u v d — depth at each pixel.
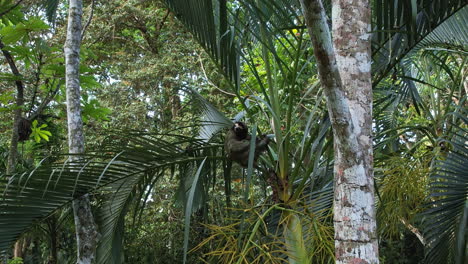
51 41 15.88
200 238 10.74
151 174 5.46
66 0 17.67
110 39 17.39
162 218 13.38
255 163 4.80
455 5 4.36
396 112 8.10
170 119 15.78
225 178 5.64
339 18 3.83
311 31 3.03
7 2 6.46
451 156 5.17
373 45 4.71
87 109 7.65
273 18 5.38
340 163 3.32
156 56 16.44
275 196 4.61
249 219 4.12
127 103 15.91
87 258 6.01
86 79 7.53
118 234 5.84
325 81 3.13
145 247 12.67
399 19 3.98
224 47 4.50
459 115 5.81
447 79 9.77
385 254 12.35
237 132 4.85
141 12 16.67
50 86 7.89
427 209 5.58
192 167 5.84
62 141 12.23
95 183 5.13
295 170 4.56
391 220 5.89
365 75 3.72
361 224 3.24
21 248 13.55
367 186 3.31
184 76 15.22
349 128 3.23
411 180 5.32
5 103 7.51
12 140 7.00
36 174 4.79
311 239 4.36
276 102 4.82
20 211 4.88
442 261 5.17
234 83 4.67
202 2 4.33
